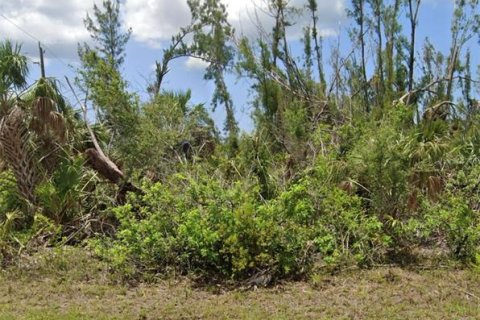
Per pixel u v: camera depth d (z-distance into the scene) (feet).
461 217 26.55
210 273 25.55
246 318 20.25
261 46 49.57
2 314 20.68
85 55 39.78
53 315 20.61
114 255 25.50
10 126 32.76
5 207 32.37
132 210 30.53
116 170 33.19
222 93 69.05
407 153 29.73
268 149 35.83
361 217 27.61
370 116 39.91
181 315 20.75
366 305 21.40
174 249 26.02
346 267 25.72
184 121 41.93
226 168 32.91
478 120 40.75
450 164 32.35
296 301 22.13
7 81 34.01
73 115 37.17
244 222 24.80
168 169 36.47
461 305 21.24
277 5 53.06
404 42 53.57
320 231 26.53
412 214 28.58
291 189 27.12
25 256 27.66
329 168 29.84
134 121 37.91
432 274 24.90
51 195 31.73
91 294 23.30
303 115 40.09
